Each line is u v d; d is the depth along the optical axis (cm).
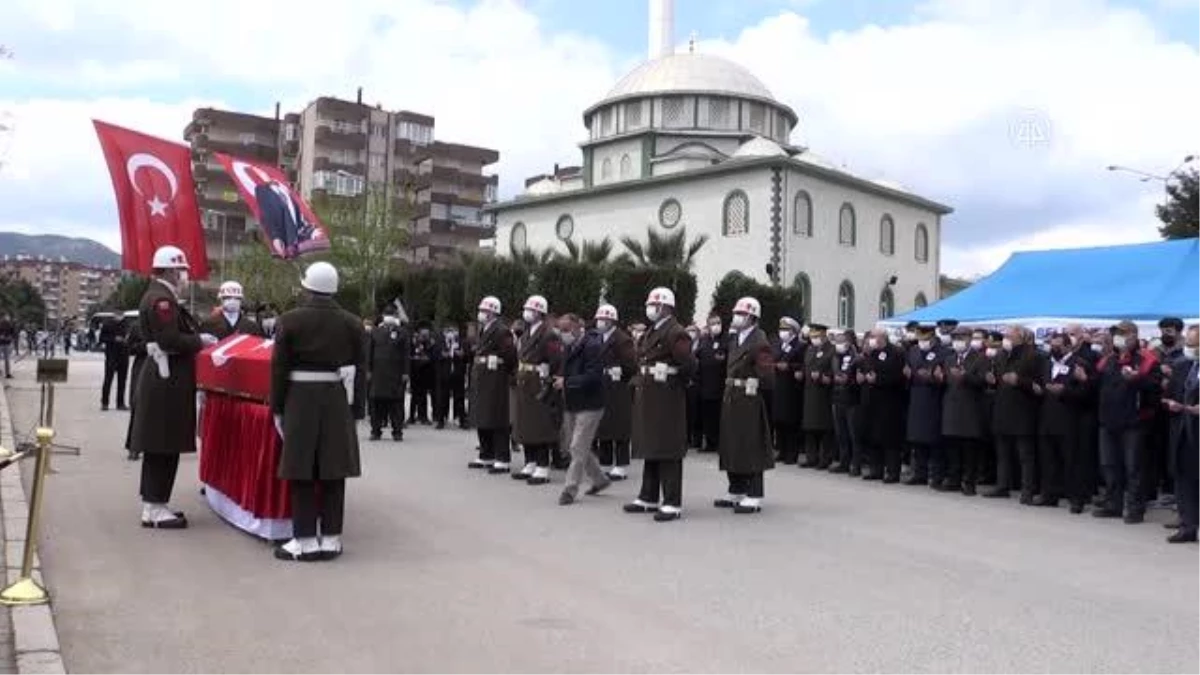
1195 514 994
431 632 623
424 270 3684
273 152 9494
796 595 729
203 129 9231
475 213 9912
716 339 1705
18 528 879
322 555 815
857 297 5241
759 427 1107
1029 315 1811
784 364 1598
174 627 622
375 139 9344
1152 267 1831
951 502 1239
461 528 963
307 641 601
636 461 1595
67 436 1575
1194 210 3894
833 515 1099
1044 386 1238
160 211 1185
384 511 1044
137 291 7700
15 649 557
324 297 831
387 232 5562
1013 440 1291
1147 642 631
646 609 683
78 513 967
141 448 898
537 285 3125
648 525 1009
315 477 805
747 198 4891
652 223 5284
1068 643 625
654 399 1053
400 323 1814
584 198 5638
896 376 1404
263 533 869
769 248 4775
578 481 1145
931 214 5881
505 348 1374
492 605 687
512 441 1396
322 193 6425
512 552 859
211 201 9006
